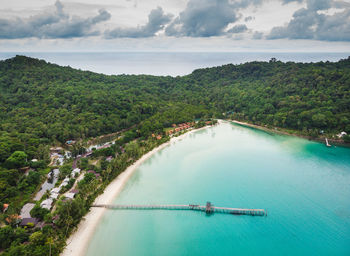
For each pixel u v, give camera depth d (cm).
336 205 9825
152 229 8506
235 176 12244
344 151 15350
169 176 12212
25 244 6938
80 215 8150
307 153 15150
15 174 10269
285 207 9688
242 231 8450
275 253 7556
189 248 7719
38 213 8038
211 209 9400
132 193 10544
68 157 13512
